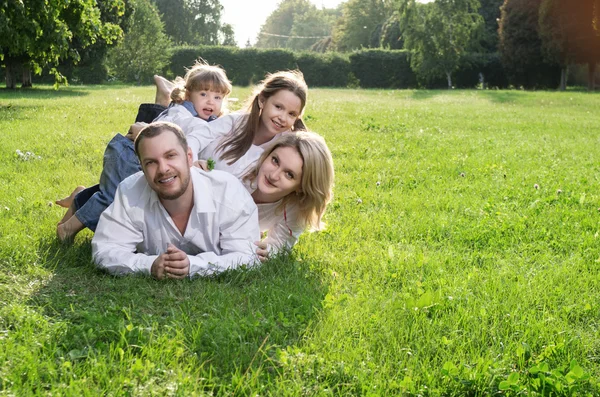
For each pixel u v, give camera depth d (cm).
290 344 290
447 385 261
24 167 710
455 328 313
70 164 740
